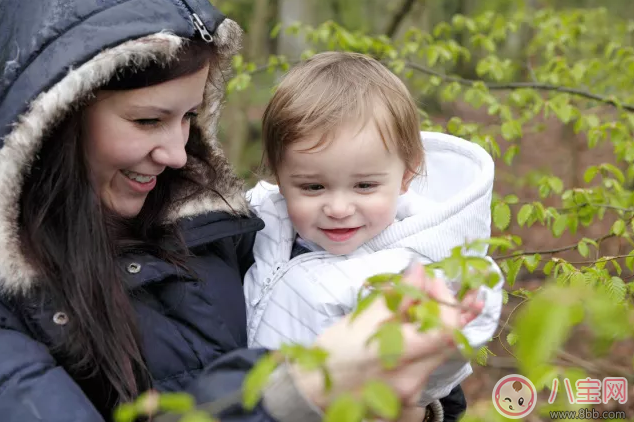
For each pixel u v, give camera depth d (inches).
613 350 146.6
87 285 63.4
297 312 78.5
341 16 381.7
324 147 76.2
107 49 62.2
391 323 42.0
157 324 69.2
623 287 89.9
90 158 66.4
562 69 181.2
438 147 92.3
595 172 121.3
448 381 68.5
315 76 80.4
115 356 63.2
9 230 62.7
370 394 38.5
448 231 79.4
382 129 77.0
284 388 50.6
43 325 63.4
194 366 70.0
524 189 269.9
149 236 73.6
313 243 84.4
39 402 56.7
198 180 77.6
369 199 78.4
